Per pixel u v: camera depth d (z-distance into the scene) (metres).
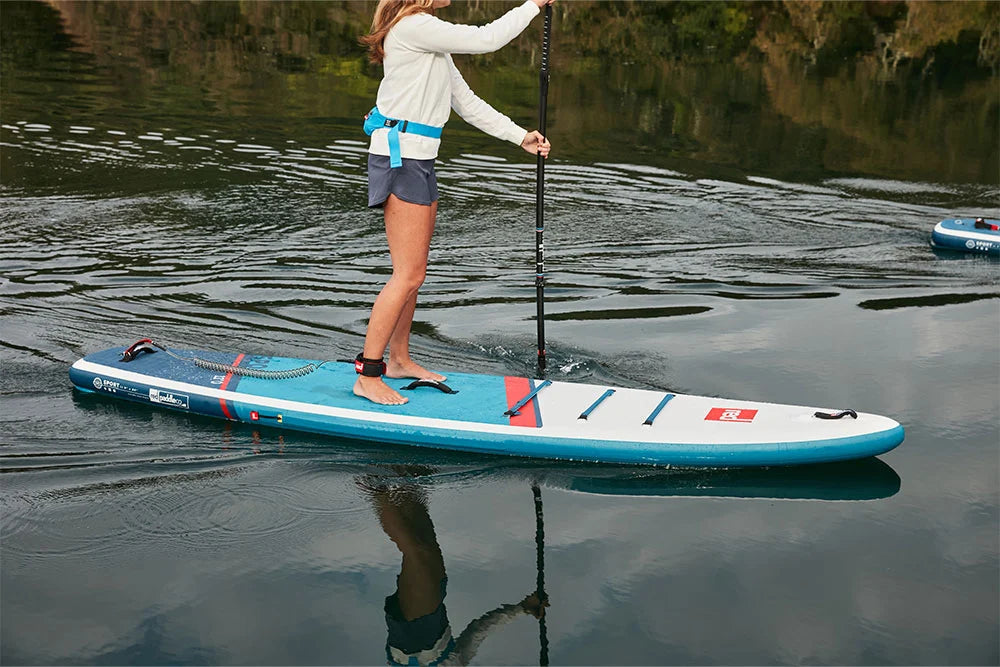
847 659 3.43
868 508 4.39
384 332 4.98
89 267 7.59
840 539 4.15
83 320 6.54
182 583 3.84
